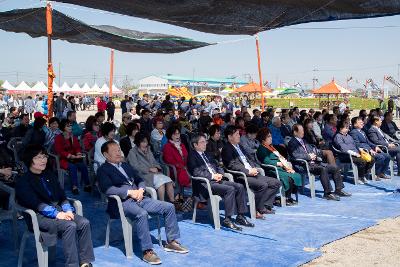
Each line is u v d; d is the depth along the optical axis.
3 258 4.80
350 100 52.56
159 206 5.05
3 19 11.05
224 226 6.12
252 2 7.50
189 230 5.95
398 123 27.12
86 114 38.81
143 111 11.30
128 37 12.73
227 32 10.34
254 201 6.56
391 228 6.11
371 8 7.36
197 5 7.64
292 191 7.83
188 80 83.00
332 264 4.70
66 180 9.05
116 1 7.07
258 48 15.84
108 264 4.67
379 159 9.66
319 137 10.78
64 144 7.78
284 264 4.66
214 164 6.48
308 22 8.80
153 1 7.19
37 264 4.65
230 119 12.26
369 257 4.91
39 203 4.31
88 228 4.38
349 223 6.29
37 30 12.38
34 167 4.42
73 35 12.92
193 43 13.62
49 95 10.69
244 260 4.79
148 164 6.54
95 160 7.09
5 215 4.99
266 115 12.48
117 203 4.98
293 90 61.94
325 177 7.92
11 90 51.91
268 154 7.50
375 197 8.09
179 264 4.70
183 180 6.87
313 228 6.04
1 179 5.67
